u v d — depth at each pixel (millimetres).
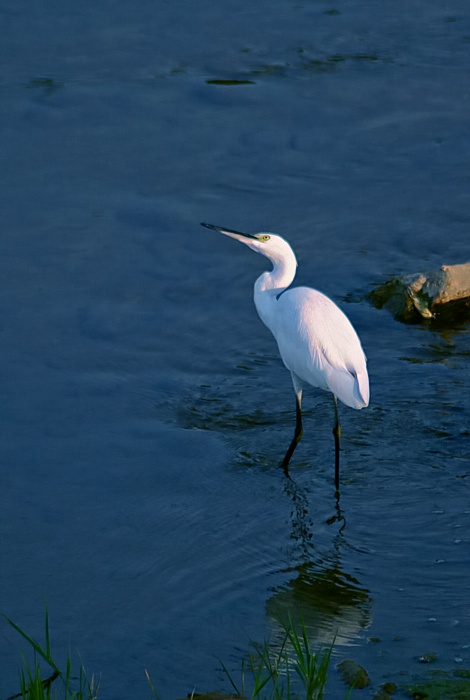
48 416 11258
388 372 12023
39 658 7637
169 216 15852
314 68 21062
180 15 23422
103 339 12875
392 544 8961
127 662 7555
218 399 11688
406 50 21953
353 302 13820
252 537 9141
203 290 14094
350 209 16188
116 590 8430
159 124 18719
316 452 10570
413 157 17734
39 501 9742
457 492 9750
